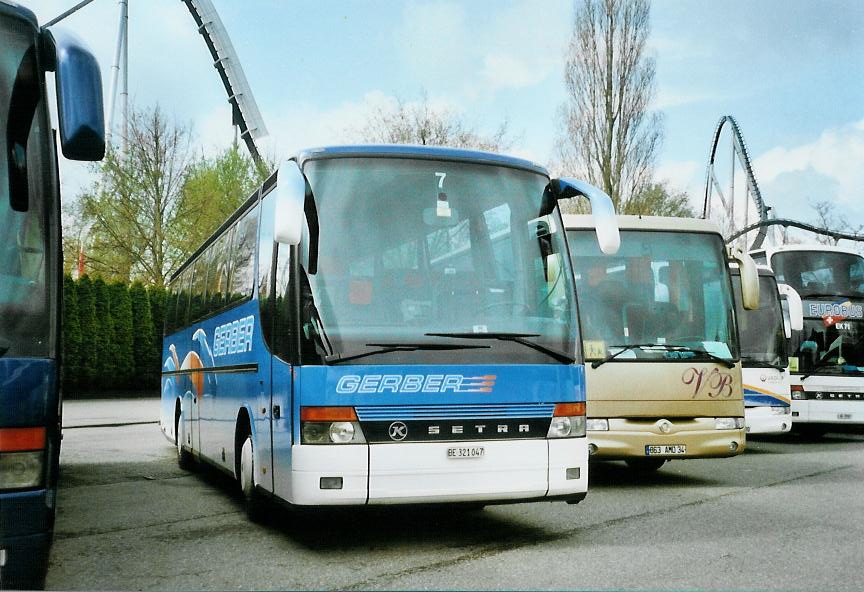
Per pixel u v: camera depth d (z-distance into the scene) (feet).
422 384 21.03
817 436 63.98
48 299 15.58
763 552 21.83
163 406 49.88
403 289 21.72
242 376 27.40
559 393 22.20
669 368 33.65
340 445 20.45
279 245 23.81
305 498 20.43
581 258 34.96
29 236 15.79
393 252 21.98
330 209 22.04
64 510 29.01
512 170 24.03
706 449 33.42
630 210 127.65
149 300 107.86
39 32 16.98
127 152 118.42
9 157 16.06
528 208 23.76
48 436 14.97
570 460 22.04
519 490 21.39
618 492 32.63
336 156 22.65
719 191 187.73
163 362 51.16
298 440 20.71
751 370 50.16
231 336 29.81
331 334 20.98
